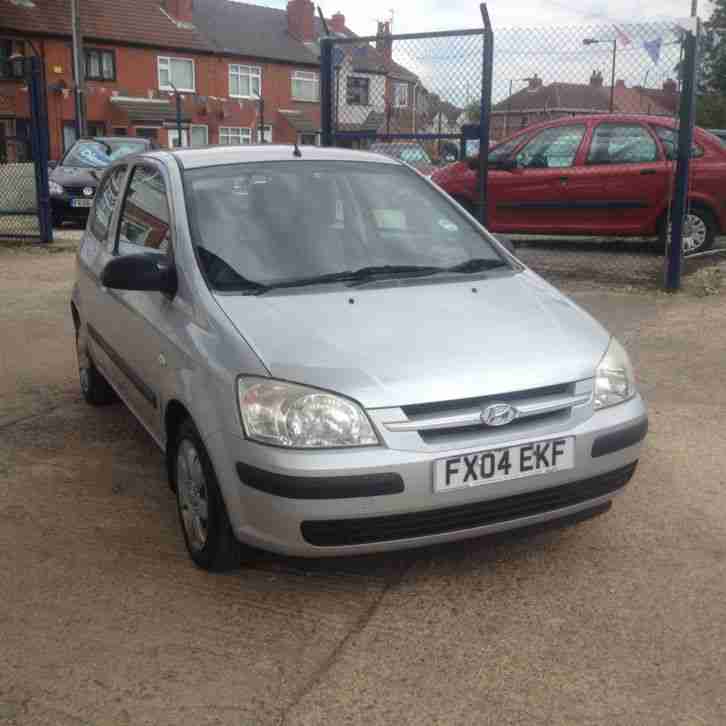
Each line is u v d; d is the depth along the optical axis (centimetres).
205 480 332
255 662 292
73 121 3941
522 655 294
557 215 1120
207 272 367
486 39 855
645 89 1006
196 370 333
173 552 369
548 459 314
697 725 259
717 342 702
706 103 4259
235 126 4675
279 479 296
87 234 555
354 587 340
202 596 334
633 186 1073
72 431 520
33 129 1332
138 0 4378
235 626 313
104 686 279
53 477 450
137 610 324
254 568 354
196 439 336
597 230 1103
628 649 297
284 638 306
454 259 412
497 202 1149
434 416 301
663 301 854
